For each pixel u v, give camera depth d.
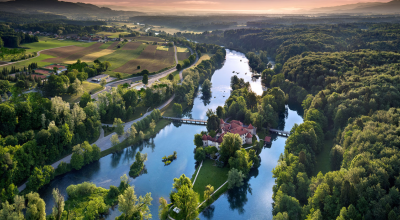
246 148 166.12
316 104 198.75
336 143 157.38
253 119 188.00
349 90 199.50
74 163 142.25
